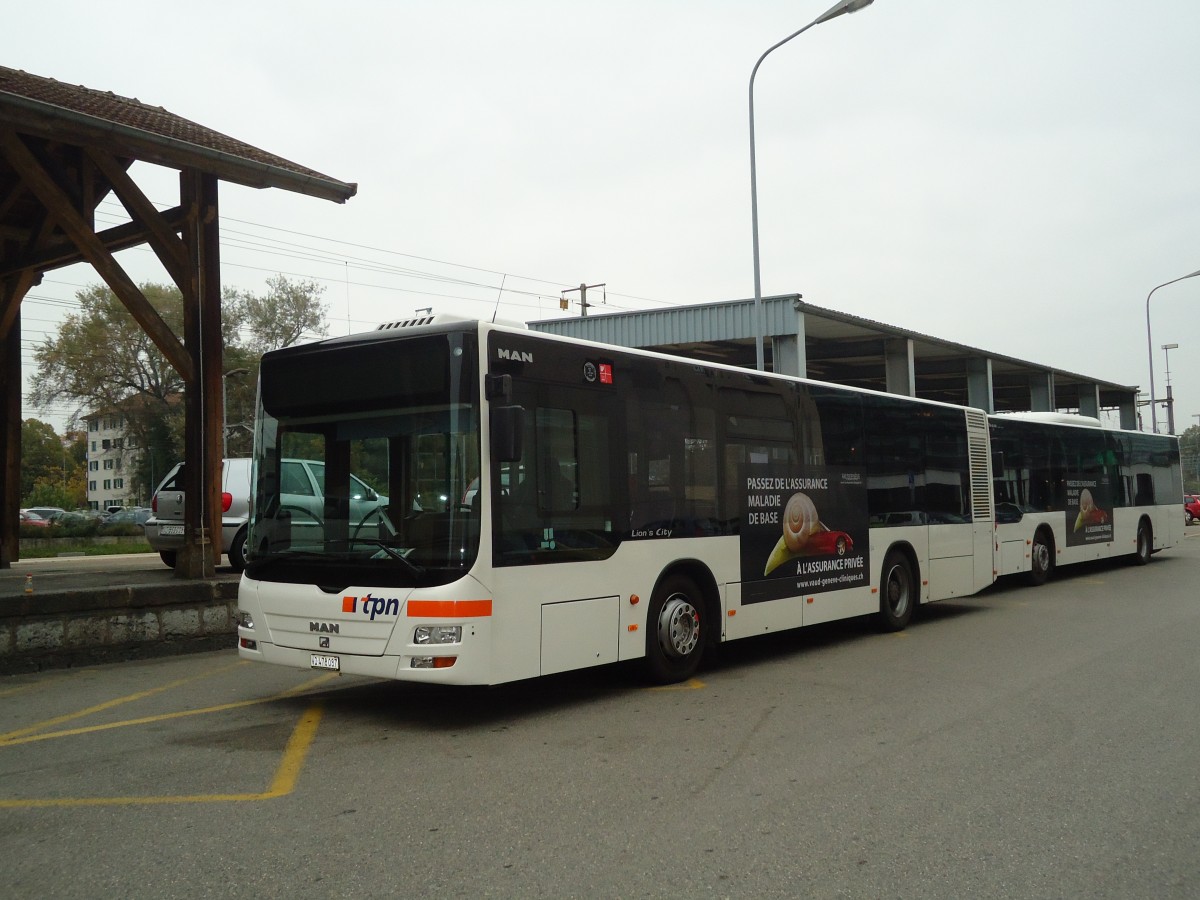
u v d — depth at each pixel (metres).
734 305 24.48
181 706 7.77
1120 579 18.16
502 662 6.75
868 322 25.36
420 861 4.31
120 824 4.87
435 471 6.76
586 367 7.71
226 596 10.66
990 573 13.80
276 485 7.50
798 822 4.82
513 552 6.89
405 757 6.14
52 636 9.34
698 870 4.19
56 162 10.71
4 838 4.68
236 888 4.02
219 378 11.74
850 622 12.72
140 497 57.19
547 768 5.85
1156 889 3.99
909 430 12.23
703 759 6.03
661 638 8.34
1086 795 5.26
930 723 6.95
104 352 52.84
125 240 12.02
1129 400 48.97
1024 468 16.50
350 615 6.83
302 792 5.39
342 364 7.32
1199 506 42.75
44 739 6.69
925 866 4.23
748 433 9.44
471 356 6.80
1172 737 6.51
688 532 8.59
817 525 10.30
